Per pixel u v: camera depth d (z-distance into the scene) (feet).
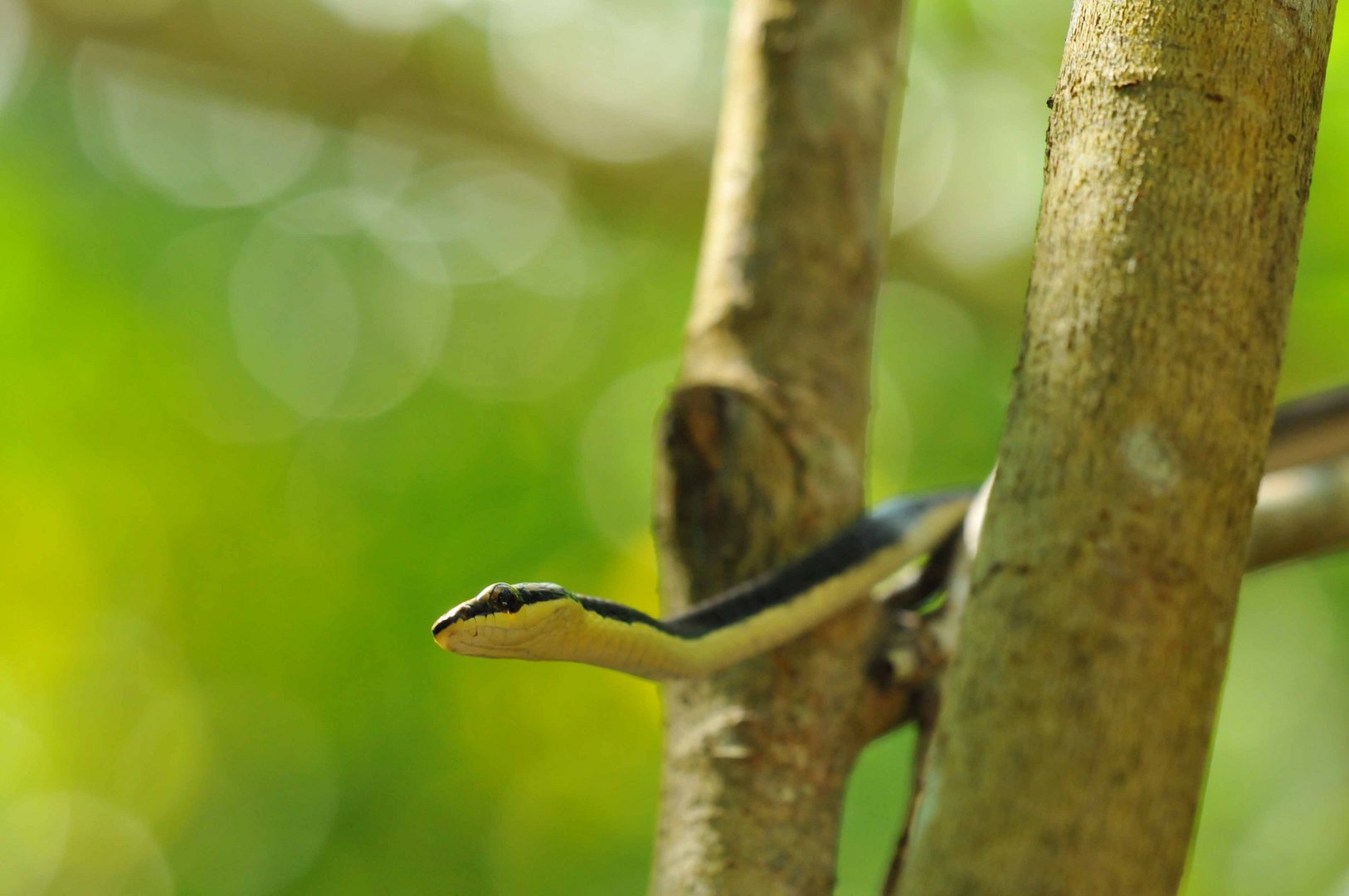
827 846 14.10
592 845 37.04
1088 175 9.34
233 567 38.52
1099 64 9.46
